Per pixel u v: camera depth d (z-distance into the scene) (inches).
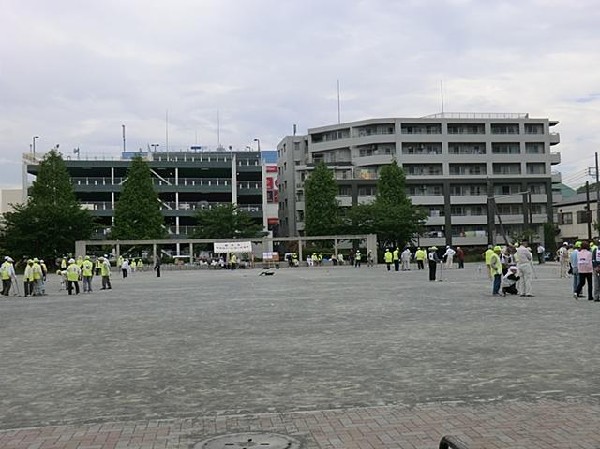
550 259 2741.1
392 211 2915.8
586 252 762.2
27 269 1136.8
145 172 2849.4
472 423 238.4
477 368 343.0
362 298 850.8
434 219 3523.6
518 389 292.0
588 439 217.0
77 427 247.3
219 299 902.4
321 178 3115.2
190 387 313.4
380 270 2032.5
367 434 227.5
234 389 306.3
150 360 394.9
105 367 375.6
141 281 1610.5
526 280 831.1
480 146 3624.5
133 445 221.6
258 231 3139.8
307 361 376.8
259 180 3757.4
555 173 3686.0
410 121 3577.8
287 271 2126.0
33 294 1136.8
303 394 292.4
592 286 761.6
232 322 594.9
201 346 446.9
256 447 214.7
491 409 257.8
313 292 1002.7
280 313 670.5
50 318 690.2
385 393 290.4
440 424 237.9
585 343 421.7
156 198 2893.7
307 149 3914.9
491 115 3681.1
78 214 2652.6
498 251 898.1
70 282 1146.7
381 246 3061.0
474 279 1299.2
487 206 3476.9
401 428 233.9
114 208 2987.2
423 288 1034.7
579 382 305.0
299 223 3651.6
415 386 303.3
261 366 364.5
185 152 3782.0
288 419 249.8
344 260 2847.0
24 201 3314.5
